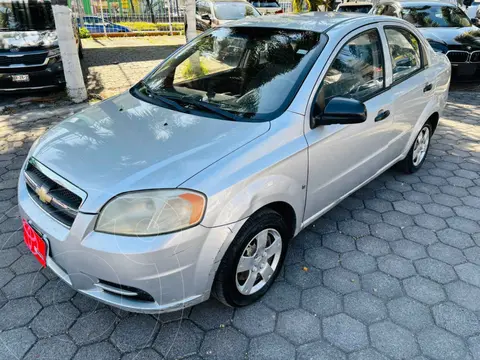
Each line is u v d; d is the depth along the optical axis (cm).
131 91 316
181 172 202
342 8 1220
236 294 234
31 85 645
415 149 417
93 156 220
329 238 319
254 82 273
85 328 231
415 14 811
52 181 217
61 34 595
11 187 382
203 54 320
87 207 195
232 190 206
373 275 278
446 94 432
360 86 299
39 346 220
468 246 310
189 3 746
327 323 238
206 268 206
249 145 222
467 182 414
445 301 255
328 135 262
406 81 354
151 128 243
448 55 725
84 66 916
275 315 244
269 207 238
